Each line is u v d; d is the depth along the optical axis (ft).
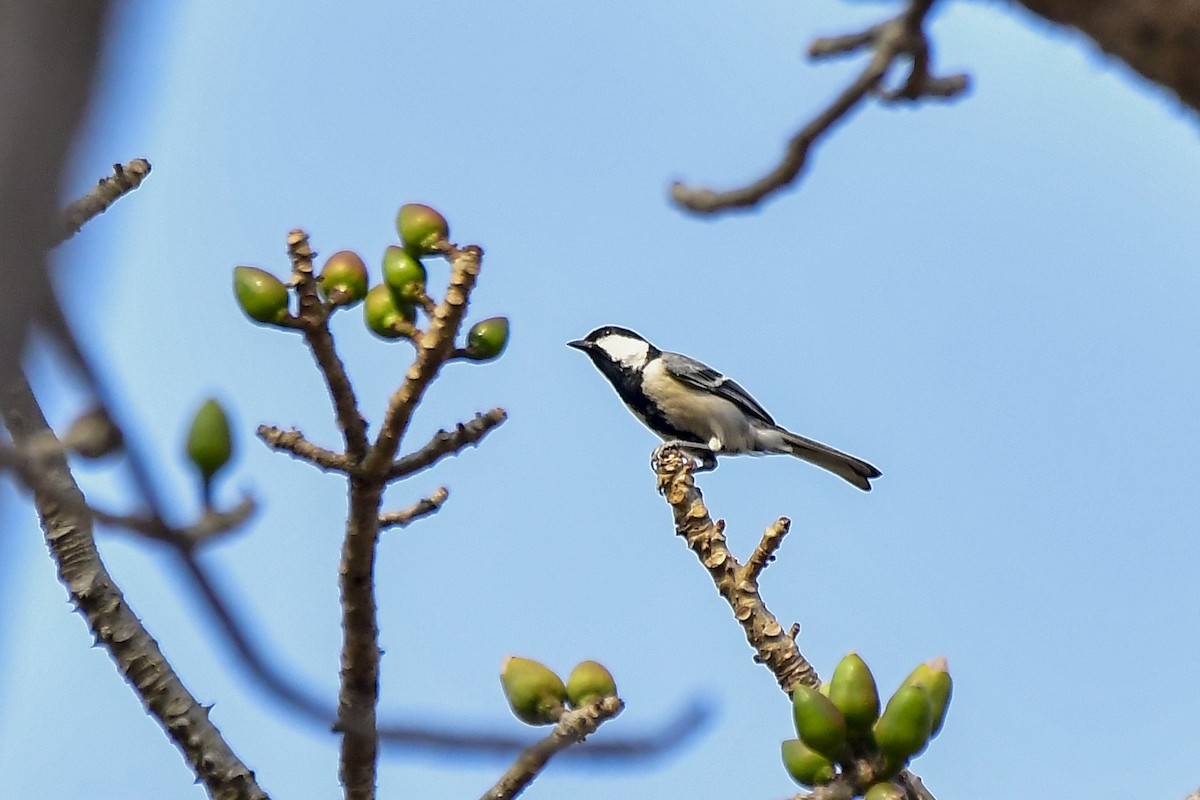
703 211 21.71
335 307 25.36
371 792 25.09
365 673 24.99
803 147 20.33
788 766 22.91
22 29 9.52
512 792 23.82
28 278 9.93
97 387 12.25
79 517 14.65
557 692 24.40
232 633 14.89
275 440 24.90
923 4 17.81
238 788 26.23
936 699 22.88
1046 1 15.51
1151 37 15.03
